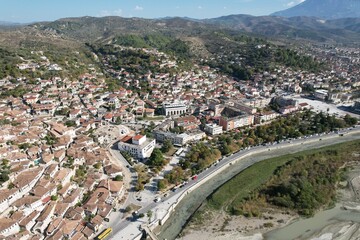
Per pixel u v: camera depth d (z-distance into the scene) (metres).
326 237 156.50
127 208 167.62
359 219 170.50
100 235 145.25
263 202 184.25
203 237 154.25
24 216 148.62
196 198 189.38
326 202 183.75
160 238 153.62
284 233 159.12
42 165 190.62
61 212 156.12
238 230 160.38
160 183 187.50
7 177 165.88
